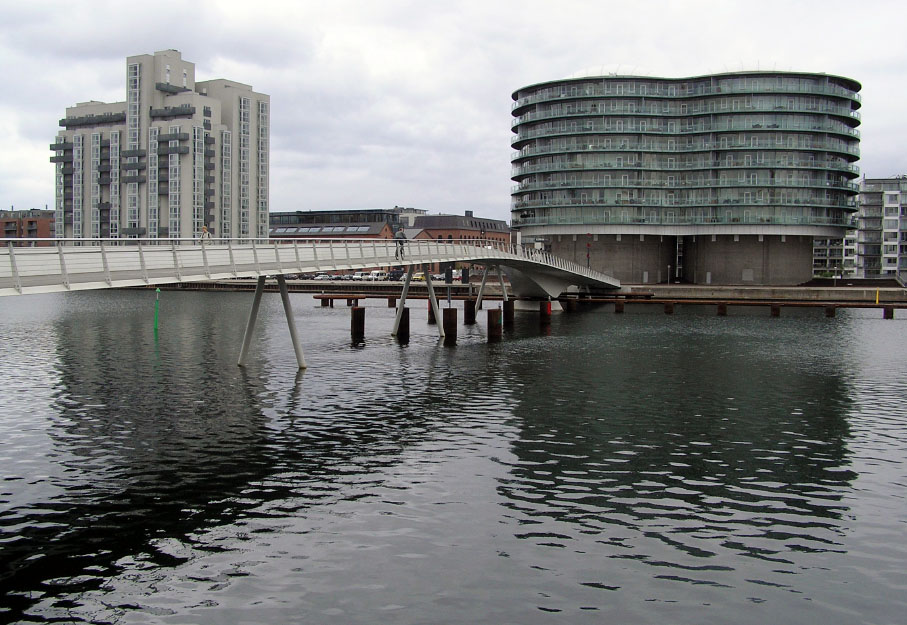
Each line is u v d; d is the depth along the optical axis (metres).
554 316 83.12
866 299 100.06
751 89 115.38
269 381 37.50
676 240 133.50
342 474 22.00
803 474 22.44
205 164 159.50
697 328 68.69
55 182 174.12
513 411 30.73
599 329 67.31
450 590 14.82
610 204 119.50
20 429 27.19
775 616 13.99
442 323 57.94
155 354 47.25
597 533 17.69
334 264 40.56
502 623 13.62
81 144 168.50
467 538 17.33
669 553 16.62
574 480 21.56
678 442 25.92
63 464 22.88
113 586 14.94
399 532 17.64
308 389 35.38
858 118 120.75
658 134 119.06
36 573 15.48
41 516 18.55
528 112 126.31
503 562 16.06
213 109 163.88
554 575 15.49
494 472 22.25
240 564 15.91
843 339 59.59
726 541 17.34
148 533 17.53
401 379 38.50
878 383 38.38
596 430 27.53
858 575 15.68
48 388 35.22
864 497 20.42
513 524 18.17
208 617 13.79
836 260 162.38
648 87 119.44
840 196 119.19
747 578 15.48
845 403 33.09
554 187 121.75
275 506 19.33
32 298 114.38
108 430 27.09
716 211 118.25
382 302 109.94
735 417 30.02
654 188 120.31
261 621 13.66
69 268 23.70
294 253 37.38
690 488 21.00
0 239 21.20
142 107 159.62
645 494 20.44
